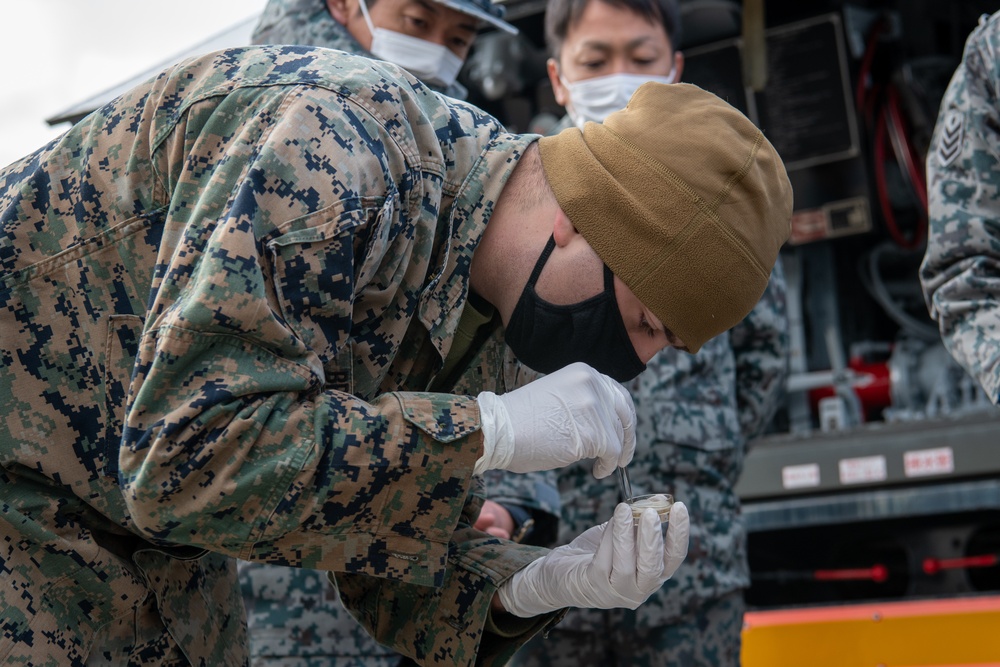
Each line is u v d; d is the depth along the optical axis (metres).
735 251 1.46
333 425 1.35
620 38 3.09
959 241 2.34
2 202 1.50
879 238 4.61
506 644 1.65
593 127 1.52
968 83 2.41
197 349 1.30
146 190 1.45
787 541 3.96
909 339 4.36
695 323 1.49
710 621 2.75
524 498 2.45
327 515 1.36
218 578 1.67
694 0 4.39
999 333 2.23
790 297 4.48
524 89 4.54
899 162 4.45
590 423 1.47
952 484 3.48
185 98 1.44
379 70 1.48
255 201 1.33
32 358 1.45
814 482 3.70
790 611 3.45
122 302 1.45
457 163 1.53
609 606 1.54
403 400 1.41
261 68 1.44
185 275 1.33
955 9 4.46
